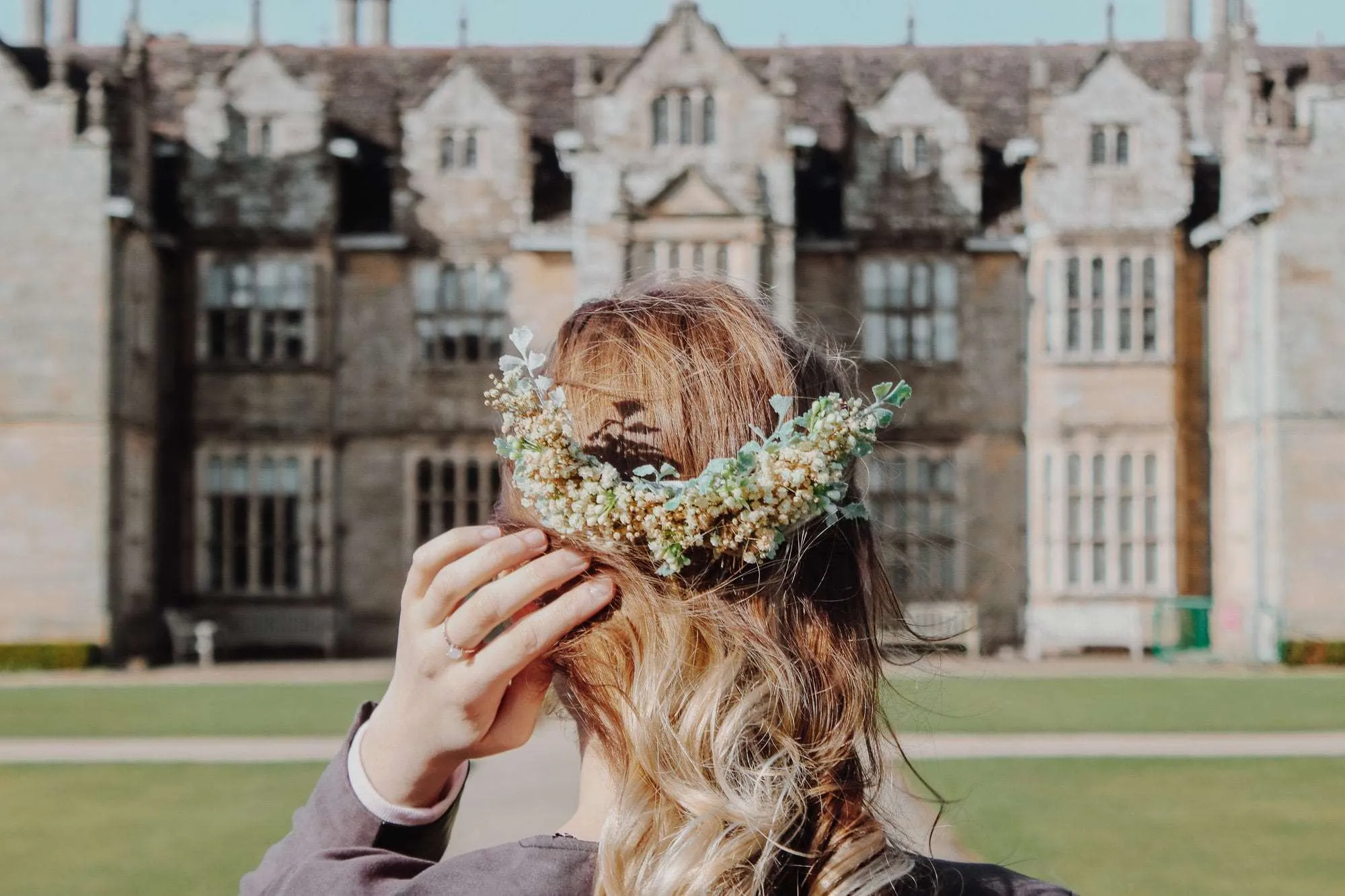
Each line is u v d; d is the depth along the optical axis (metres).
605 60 31.25
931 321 27.92
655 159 26.80
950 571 27.42
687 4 26.92
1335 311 25.61
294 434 27.80
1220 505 27.36
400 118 28.36
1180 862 8.43
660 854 1.43
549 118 30.09
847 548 1.66
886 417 1.55
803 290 27.94
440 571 1.55
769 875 1.47
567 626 1.48
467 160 28.44
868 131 28.03
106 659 24.69
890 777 1.81
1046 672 22.91
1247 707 17.30
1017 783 11.39
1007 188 28.62
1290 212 25.73
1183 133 27.20
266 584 28.09
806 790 1.50
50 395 24.98
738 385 1.60
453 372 28.16
